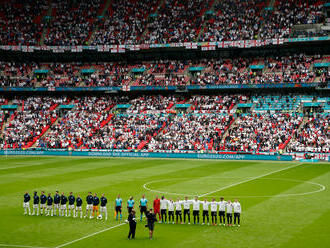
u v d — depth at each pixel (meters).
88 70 111.81
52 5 121.44
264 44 99.00
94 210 38.97
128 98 108.00
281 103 95.25
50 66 114.94
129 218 31.88
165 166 74.31
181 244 30.33
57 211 41.25
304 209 40.78
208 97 103.31
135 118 99.94
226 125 92.50
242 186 53.69
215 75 103.81
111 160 84.19
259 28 103.31
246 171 67.25
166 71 109.12
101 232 33.75
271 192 49.53
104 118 101.25
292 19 102.06
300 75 96.94
